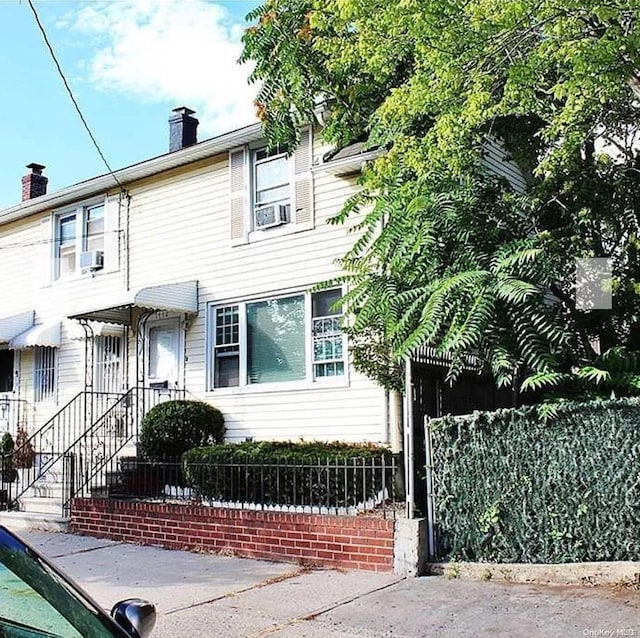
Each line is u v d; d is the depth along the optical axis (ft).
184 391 47.88
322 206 43.55
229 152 48.08
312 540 28.94
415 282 30.17
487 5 23.89
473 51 25.26
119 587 26.16
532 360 26.84
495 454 26.45
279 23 37.27
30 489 43.96
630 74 25.90
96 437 48.60
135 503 34.81
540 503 25.71
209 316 47.57
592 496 25.07
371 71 30.30
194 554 31.63
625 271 31.22
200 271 48.49
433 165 28.40
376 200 33.47
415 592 24.30
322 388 41.81
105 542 34.65
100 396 51.47
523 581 25.07
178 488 37.14
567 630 19.92
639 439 24.66
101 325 51.44
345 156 40.50
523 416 26.21
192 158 49.29
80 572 28.63
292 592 24.90
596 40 24.82
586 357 29.99
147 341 50.26
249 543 30.73
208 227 48.60
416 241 29.32
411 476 27.55
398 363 30.55
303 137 44.73
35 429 54.75
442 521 26.96
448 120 25.72
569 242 30.60
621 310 30.53
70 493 39.14
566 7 24.00
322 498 32.53
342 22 29.07
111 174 52.34
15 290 59.72
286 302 44.39
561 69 28.19
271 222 45.14
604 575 24.20
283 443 39.78
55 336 54.70
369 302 30.58
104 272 53.72
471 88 26.05
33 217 59.41
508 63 26.66
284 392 43.29
